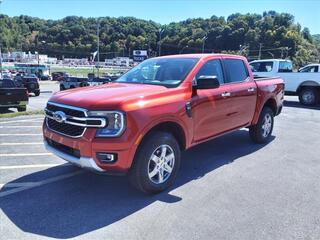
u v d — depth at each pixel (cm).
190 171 540
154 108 421
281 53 9544
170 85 483
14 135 795
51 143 460
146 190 433
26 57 10831
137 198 436
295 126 958
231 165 573
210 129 531
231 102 571
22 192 453
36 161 587
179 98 461
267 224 371
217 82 473
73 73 8181
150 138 425
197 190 462
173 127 469
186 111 467
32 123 973
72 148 414
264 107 717
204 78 472
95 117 392
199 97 495
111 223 371
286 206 415
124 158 395
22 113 1194
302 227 365
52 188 468
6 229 358
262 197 441
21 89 1410
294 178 513
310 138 795
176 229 359
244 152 657
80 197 439
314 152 665
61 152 434
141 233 351
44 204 418
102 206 412
